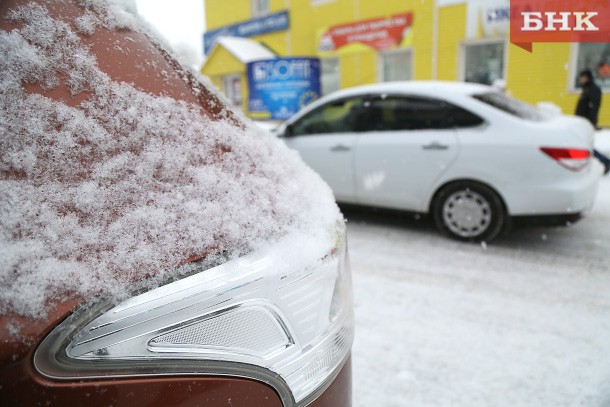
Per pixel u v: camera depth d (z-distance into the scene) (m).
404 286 3.19
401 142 4.09
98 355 0.79
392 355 2.37
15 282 0.77
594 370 2.20
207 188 1.06
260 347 0.97
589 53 9.16
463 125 3.86
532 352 2.36
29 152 0.93
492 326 2.63
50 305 0.77
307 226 1.16
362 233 4.44
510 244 3.99
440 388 2.10
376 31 12.66
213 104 1.33
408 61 12.51
